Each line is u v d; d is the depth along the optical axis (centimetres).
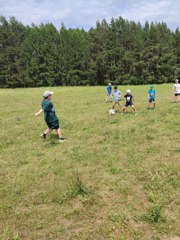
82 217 480
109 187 585
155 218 457
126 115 1483
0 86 7075
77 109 1862
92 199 535
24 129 1211
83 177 638
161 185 579
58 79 7394
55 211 502
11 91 4812
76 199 542
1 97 3269
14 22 7506
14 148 909
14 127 1273
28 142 985
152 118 1325
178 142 890
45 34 7462
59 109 1908
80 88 5253
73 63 7500
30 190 588
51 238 429
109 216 476
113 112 1540
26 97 3262
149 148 833
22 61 7200
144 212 484
